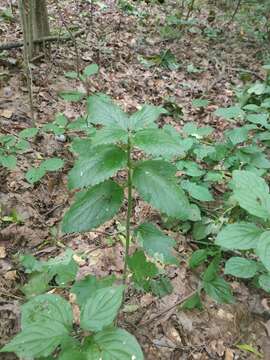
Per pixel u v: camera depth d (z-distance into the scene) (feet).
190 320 2.06
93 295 1.36
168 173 1.50
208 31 6.53
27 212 2.52
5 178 2.70
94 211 1.48
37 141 3.11
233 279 2.32
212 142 3.58
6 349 1.25
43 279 2.00
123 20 6.18
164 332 1.98
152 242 1.63
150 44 5.74
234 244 1.52
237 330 2.09
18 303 1.98
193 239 2.51
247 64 5.90
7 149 2.77
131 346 1.24
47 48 4.33
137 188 1.42
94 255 2.32
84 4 6.23
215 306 2.16
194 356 1.93
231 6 7.97
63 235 2.44
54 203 2.67
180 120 4.02
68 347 1.27
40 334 1.29
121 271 2.25
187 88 4.77
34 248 2.34
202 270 2.34
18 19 5.08
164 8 7.25
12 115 3.33
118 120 1.48
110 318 1.31
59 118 2.85
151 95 4.39
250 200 1.57
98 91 4.11
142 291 2.11
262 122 2.89
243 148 2.76
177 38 6.09
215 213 2.65
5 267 2.18
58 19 5.44
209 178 2.66
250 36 6.79
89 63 4.56
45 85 3.87
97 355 1.22
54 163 2.49
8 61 3.94
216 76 5.30
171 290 2.09
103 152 1.42
